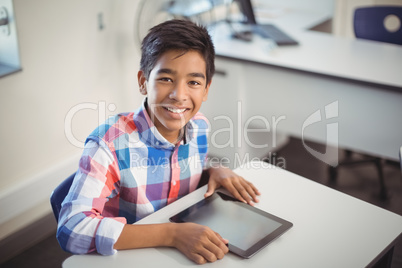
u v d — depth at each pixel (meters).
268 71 2.67
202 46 1.33
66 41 2.48
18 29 2.24
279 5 3.72
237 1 3.02
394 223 1.39
